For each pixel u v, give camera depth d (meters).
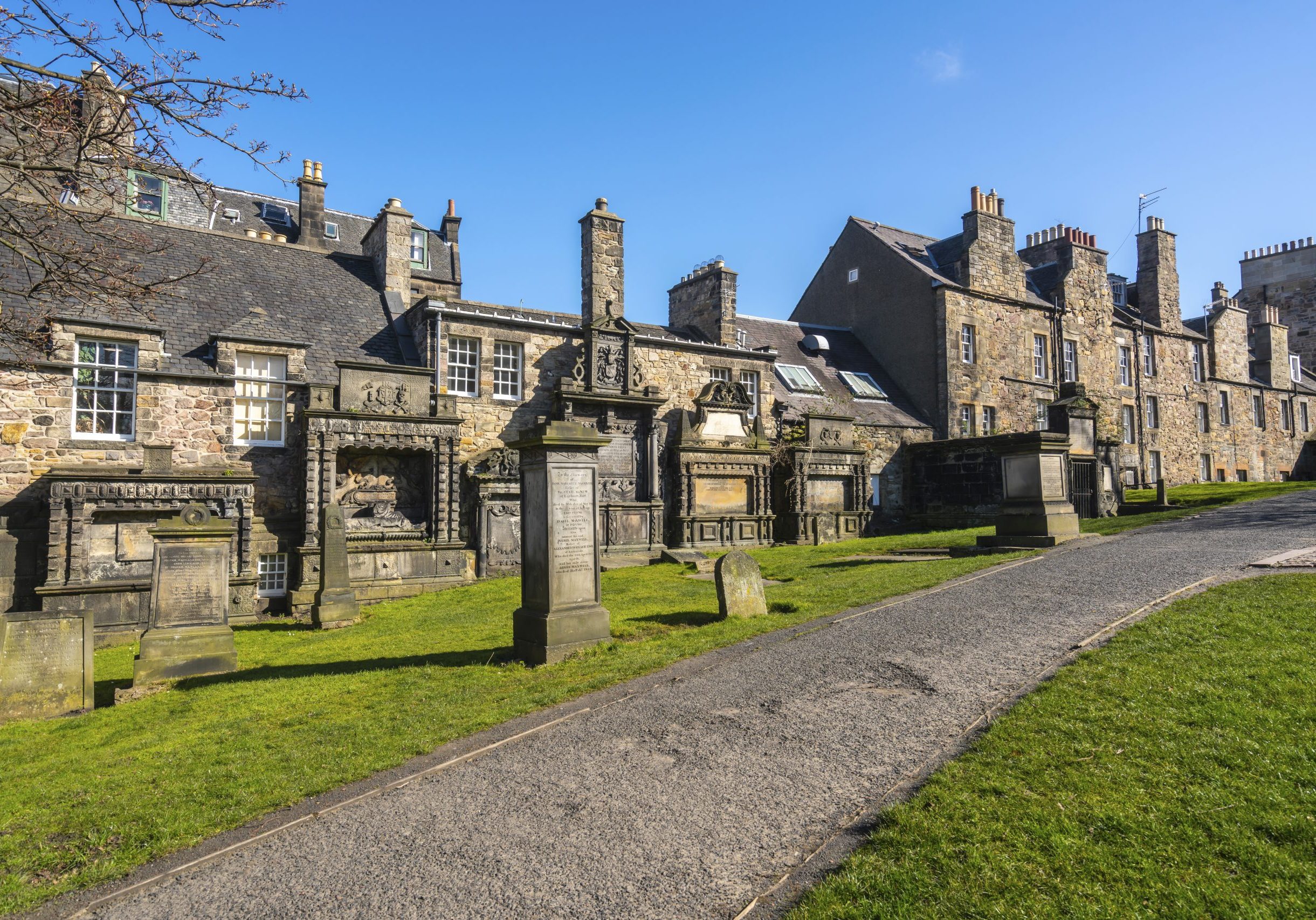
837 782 5.09
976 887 3.81
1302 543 11.30
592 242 23.06
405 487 19.03
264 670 10.26
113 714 8.81
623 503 21.55
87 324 16.19
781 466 25.08
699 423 23.39
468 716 7.10
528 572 9.65
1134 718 5.45
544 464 9.46
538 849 4.60
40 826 5.43
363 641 12.20
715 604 12.10
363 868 4.55
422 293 27.98
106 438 16.47
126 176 8.95
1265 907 3.50
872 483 28.81
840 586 12.03
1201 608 7.91
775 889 4.02
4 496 15.18
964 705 6.13
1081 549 13.08
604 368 22.09
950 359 30.91
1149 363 39.25
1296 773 4.54
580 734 6.34
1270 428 46.06
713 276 26.67
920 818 4.43
